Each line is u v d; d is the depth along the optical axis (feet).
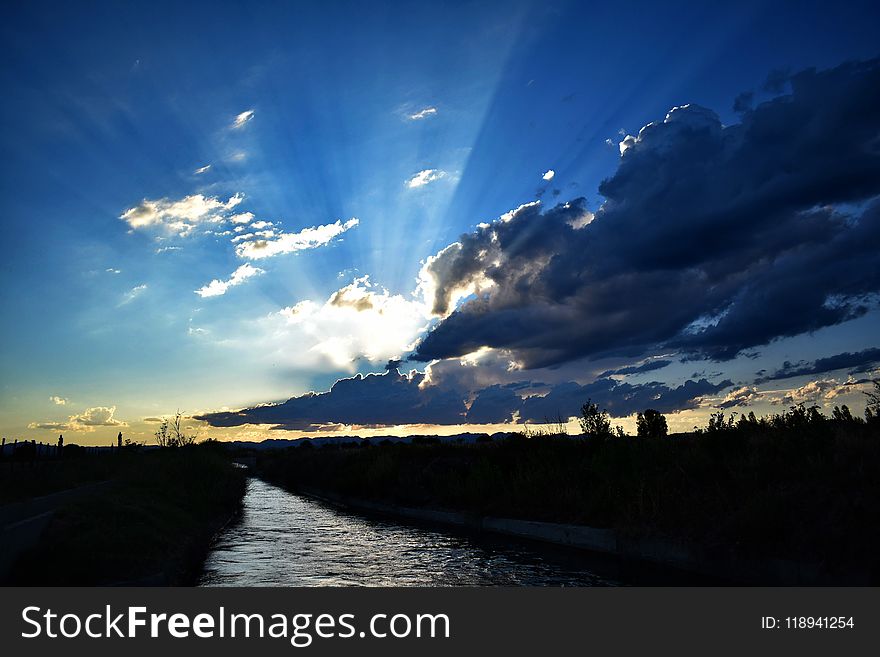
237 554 68.80
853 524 44.01
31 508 52.60
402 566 59.31
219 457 138.72
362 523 103.40
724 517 54.75
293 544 77.15
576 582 49.90
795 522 48.01
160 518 65.82
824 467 52.19
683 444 77.92
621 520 65.41
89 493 68.13
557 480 86.74
